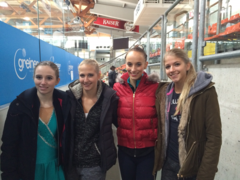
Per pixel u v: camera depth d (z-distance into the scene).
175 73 1.09
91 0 9.78
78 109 1.18
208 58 1.64
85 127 1.17
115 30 18.20
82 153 1.17
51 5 3.07
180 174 1.03
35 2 2.14
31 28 2.20
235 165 1.44
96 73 1.18
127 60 1.28
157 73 1.38
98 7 12.14
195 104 1.02
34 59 1.74
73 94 1.18
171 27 3.05
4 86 1.18
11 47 1.28
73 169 1.19
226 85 1.54
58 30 3.54
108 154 1.21
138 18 7.76
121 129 1.32
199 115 1.01
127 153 1.31
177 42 2.88
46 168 1.11
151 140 1.28
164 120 1.20
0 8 2.11
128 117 1.27
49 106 1.13
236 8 1.50
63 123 1.18
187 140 1.04
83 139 1.17
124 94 1.33
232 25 1.52
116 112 1.37
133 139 1.26
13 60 1.30
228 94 1.52
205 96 1.00
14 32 1.32
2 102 1.16
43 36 2.64
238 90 1.41
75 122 1.18
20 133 1.03
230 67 1.49
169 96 1.19
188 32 2.49
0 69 1.14
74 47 5.43
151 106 1.28
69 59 3.99
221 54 1.45
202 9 1.74
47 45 2.24
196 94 1.00
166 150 1.19
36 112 1.07
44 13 2.63
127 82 1.33
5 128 0.99
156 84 1.34
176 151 1.13
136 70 1.25
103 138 1.18
